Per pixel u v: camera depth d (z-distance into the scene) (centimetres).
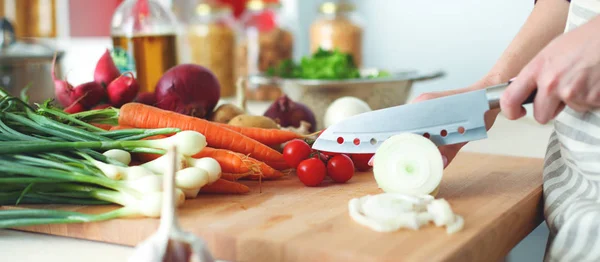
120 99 107
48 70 149
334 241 71
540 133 130
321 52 150
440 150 88
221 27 180
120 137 88
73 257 74
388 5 209
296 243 70
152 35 129
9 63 142
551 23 92
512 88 76
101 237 77
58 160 82
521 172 95
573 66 72
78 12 182
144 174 81
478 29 196
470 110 83
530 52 92
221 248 73
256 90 183
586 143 79
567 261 78
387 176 82
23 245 77
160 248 62
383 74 147
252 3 189
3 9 174
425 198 76
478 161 101
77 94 105
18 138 85
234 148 95
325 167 92
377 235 72
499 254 77
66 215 76
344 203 82
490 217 77
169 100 107
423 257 67
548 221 83
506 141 124
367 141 85
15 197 81
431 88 207
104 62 109
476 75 199
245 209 80
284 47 191
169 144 85
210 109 112
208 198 84
